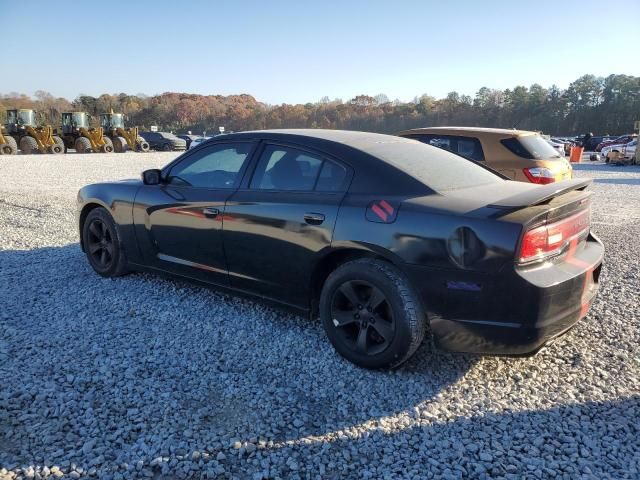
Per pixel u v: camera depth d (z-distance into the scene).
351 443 2.58
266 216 3.69
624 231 7.92
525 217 2.86
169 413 2.78
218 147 4.29
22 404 2.82
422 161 3.69
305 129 4.18
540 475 2.35
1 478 2.25
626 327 3.99
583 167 25.09
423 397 3.01
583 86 95.88
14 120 31.52
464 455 2.50
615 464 2.42
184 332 3.83
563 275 3.00
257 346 3.63
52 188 12.77
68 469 2.33
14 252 6.06
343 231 3.30
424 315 3.12
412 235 3.04
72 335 3.73
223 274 4.09
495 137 7.29
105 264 5.07
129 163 23.95
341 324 3.40
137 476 2.31
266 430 2.66
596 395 3.03
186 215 4.23
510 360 3.48
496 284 2.85
